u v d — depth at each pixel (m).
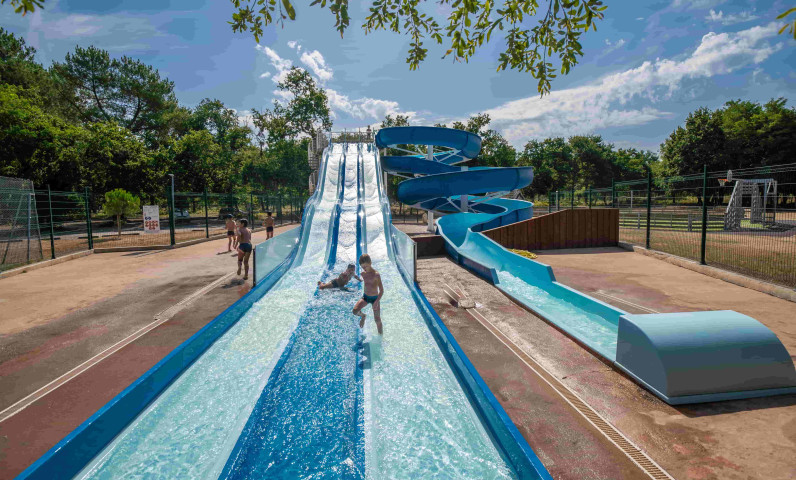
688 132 49.44
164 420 4.76
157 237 25.58
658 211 30.38
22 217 15.59
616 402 4.91
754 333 5.20
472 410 4.92
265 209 42.69
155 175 39.12
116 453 4.20
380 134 25.53
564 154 72.88
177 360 5.70
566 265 13.98
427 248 17.00
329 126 61.31
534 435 4.25
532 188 62.66
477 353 6.49
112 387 5.55
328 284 9.33
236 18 3.28
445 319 8.16
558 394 5.13
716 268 11.76
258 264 10.34
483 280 11.52
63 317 8.55
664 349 5.00
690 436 4.20
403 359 6.31
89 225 18.80
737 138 46.41
